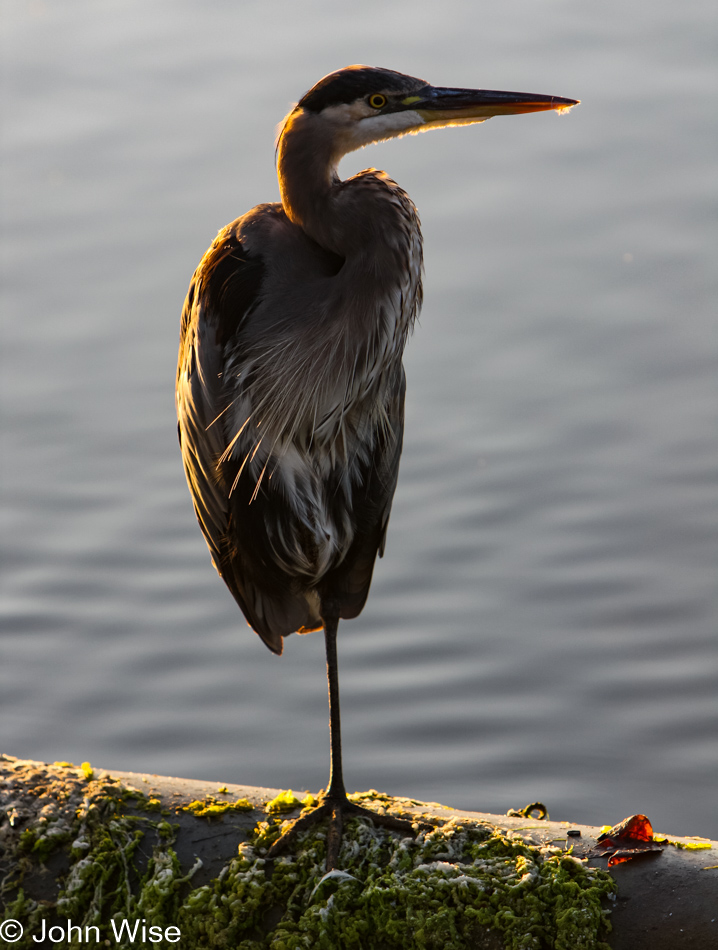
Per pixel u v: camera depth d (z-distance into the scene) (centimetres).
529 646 1505
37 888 668
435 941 616
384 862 650
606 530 1623
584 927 600
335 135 750
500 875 625
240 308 751
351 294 737
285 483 770
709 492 1648
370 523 805
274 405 751
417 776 1369
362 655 1516
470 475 1697
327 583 798
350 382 750
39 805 696
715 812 1312
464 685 1475
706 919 589
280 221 771
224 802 695
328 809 679
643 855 623
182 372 827
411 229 749
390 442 808
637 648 1497
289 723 1445
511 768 1378
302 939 627
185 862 662
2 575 1611
